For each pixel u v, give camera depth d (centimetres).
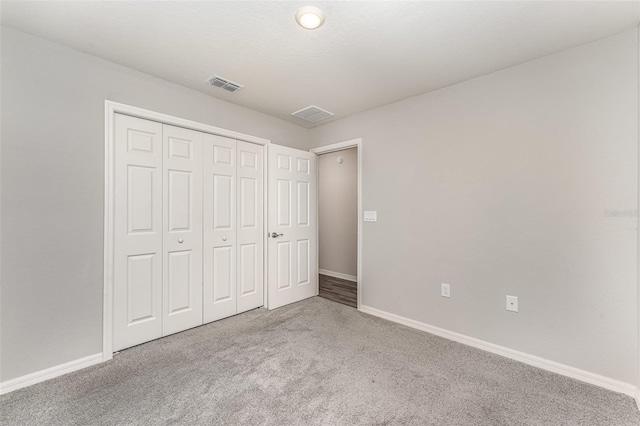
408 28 172
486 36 179
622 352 172
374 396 167
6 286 172
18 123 176
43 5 153
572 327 190
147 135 236
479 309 230
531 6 152
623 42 173
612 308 176
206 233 274
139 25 171
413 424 145
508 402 162
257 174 319
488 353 221
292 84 248
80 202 199
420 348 228
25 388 174
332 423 145
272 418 149
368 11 157
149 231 237
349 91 262
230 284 294
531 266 206
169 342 235
